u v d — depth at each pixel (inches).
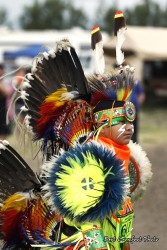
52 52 137.6
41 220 135.5
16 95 143.3
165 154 521.0
